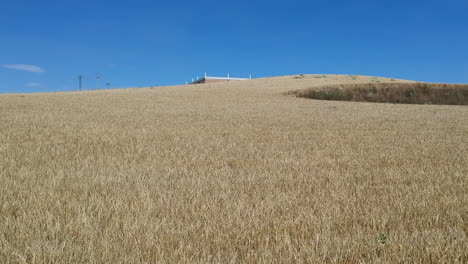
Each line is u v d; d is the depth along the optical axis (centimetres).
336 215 411
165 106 2662
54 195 472
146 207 425
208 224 378
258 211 417
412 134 1348
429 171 680
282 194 495
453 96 4616
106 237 337
